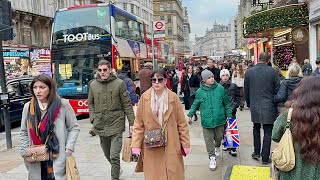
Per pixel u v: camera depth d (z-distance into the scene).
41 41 36.53
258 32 17.03
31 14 34.12
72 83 13.99
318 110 2.69
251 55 44.97
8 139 9.27
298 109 2.76
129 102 5.67
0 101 9.17
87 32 13.94
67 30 14.11
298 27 15.62
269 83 6.33
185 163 6.85
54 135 4.00
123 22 15.31
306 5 15.41
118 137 5.62
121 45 14.74
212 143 6.49
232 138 7.07
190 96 13.12
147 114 4.44
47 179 4.02
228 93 7.52
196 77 12.85
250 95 6.54
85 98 13.84
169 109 4.43
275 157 2.88
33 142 4.00
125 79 9.27
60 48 14.14
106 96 5.56
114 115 5.59
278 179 3.03
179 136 4.55
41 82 3.94
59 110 4.04
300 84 2.88
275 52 19.70
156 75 4.38
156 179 4.41
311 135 2.69
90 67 13.84
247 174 3.78
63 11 14.30
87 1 46.69
